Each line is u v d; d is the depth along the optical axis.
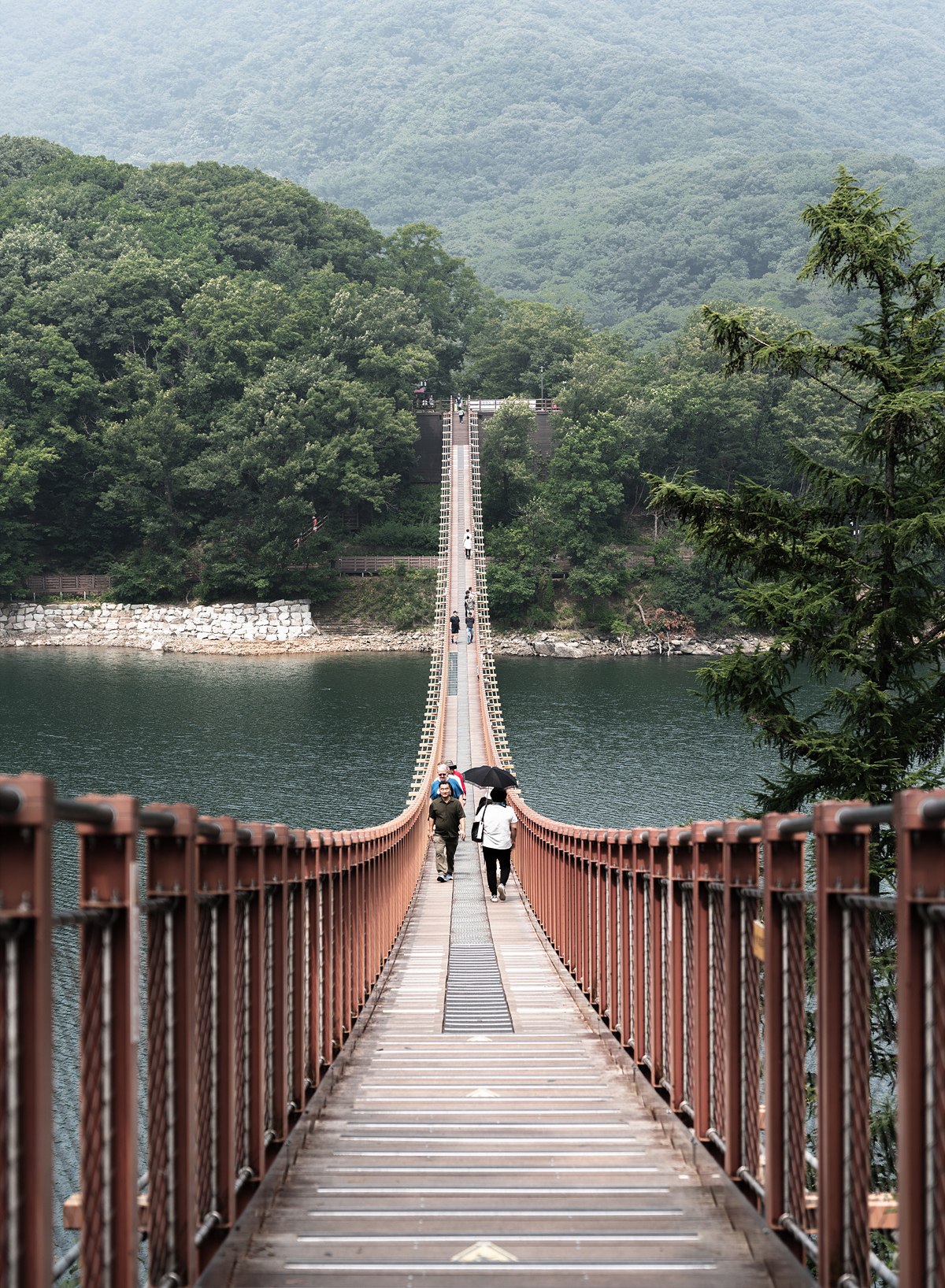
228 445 101.31
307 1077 6.98
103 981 3.17
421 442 118.81
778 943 4.31
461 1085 7.05
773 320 112.56
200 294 109.62
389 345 114.31
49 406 102.12
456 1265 3.95
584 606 107.19
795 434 111.69
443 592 81.31
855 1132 3.66
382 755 54.81
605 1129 5.79
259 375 108.25
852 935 3.64
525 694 76.06
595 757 55.28
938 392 14.82
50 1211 2.57
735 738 60.41
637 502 120.88
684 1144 5.46
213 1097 4.36
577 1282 3.84
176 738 57.84
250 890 4.96
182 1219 3.74
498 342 137.75
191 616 101.88
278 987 5.54
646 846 7.51
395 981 12.55
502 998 11.38
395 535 111.06
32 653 95.56
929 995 2.90
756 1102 4.81
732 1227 4.32
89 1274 3.18
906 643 15.74
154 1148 3.66
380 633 102.31
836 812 3.58
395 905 16.02
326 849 7.92
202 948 4.23
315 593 103.94
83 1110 3.20
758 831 4.48
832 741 15.35
